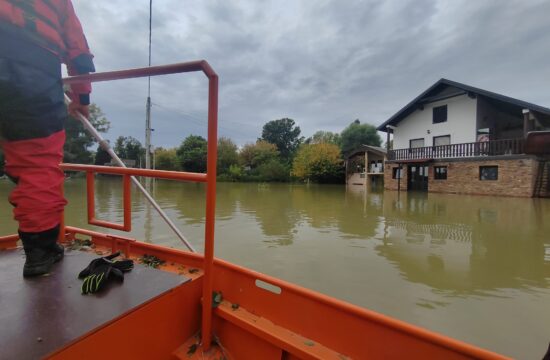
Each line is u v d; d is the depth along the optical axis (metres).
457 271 3.72
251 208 9.62
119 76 1.15
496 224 6.79
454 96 16.06
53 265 1.25
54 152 1.13
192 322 1.17
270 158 36.50
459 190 14.66
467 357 0.74
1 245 1.56
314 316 1.01
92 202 1.66
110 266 1.15
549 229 6.20
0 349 0.72
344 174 27.16
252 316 1.13
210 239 1.09
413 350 0.82
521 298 2.98
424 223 6.93
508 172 12.80
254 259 4.13
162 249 1.46
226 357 1.08
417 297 3.00
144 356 0.96
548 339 2.30
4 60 0.95
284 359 1.01
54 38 1.09
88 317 0.86
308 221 7.16
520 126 15.74
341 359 0.92
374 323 0.89
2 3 0.95
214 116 1.06
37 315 0.87
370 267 3.84
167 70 1.07
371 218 7.63
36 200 1.09
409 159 16.92
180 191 15.20
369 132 41.38
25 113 1.02
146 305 0.96
